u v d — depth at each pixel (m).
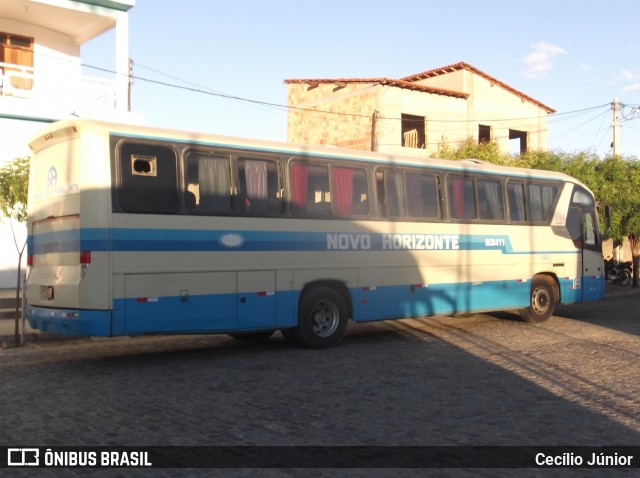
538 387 7.80
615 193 22.67
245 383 8.04
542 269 14.12
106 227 8.57
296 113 31.47
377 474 4.93
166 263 9.05
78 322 8.51
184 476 4.89
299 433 5.93
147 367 9.15
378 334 12.70
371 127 27.75
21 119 17.00
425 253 12.05
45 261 9.34
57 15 18.80
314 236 10.60
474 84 30.17
